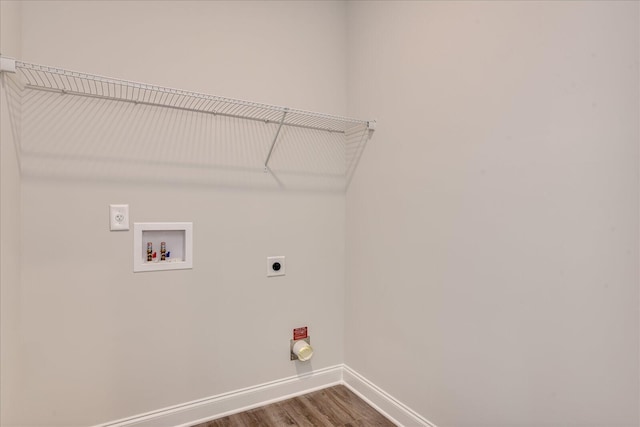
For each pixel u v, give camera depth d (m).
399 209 1.71
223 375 1.77
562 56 1.06
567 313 1.06
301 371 2.00
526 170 1.16
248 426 1.68
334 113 2.07
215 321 1.74
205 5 1.69
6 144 1.21
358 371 2.01
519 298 1.19
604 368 0.98
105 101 1.48
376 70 1.86
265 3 1.85
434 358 1.51
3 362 1.19
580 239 1.02
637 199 0.91
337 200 2.10
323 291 2.06
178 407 1.66
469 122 1.36
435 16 1.51
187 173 1.65
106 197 1.48
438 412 1.49
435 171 1.51
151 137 1.57
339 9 2.10
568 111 1.05
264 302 1.87
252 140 1.82
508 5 1.21
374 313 1.88
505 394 1.23
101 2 1.46
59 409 1.41
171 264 1.62
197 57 1.67
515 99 1.19
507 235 1.22
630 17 0.92
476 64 1.33
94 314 1.47
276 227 1.90
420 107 1.58
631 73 0.92
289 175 1.93
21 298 1.33
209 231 1.71
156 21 1.58
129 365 1.55
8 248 1.22
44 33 1.36
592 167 1.00
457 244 1.41
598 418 0.99
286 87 1.91
